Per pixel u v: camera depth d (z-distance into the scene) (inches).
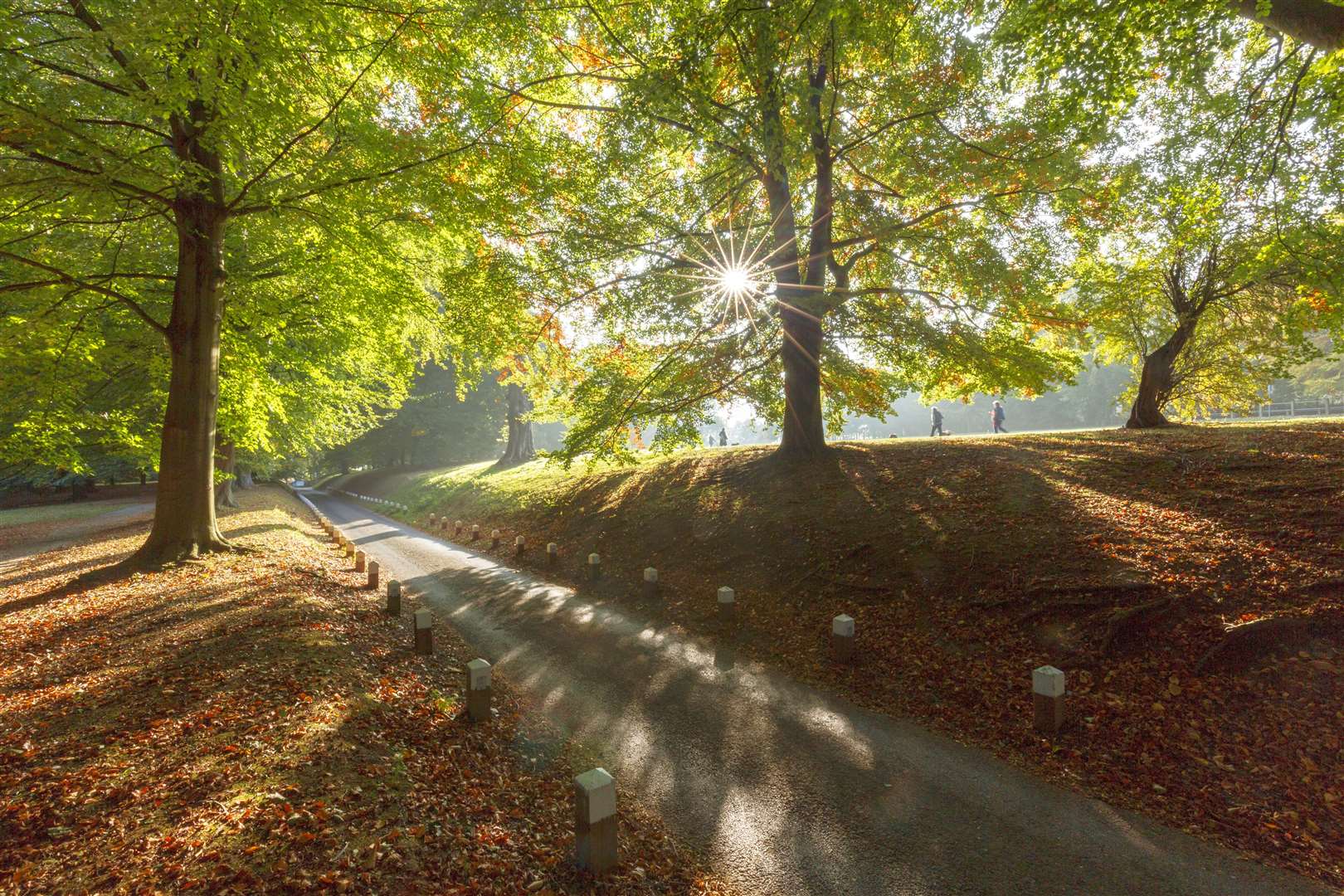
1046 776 208.8
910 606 332.5
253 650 274.1
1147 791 195.5
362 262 482.3
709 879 160.2
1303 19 245.3
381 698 249.4
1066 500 367.9
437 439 2027.6
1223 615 247.6
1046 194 440.8
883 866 164.7
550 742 238.1
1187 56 292.5
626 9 432.8
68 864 133.6
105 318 585.6
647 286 476.1
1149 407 573.9
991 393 516.7
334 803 160.6
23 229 432.1
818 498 475.8
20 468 1087.0
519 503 839.1
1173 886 155.0
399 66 386.9
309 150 414.6
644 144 460.4
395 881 134.3
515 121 478.9
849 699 276.5
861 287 604.7
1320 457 343.3
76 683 243.0
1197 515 314.7
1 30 280.4
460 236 470.9
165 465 462.9
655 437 517.7
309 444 1029.2
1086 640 265.4
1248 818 179.0
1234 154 399.5
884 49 384.5
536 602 460.1
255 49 315.6
